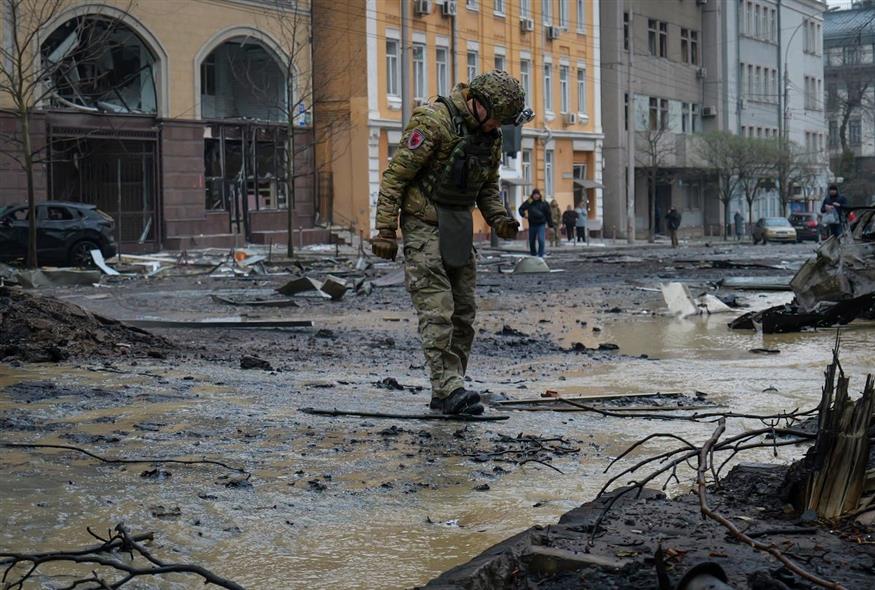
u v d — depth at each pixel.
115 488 4.71
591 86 61.72
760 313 13.21
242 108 42.00
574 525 3.80
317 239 43.66
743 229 73.50
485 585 3.22
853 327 13.00
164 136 37.12
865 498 3.84
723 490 4.35
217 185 39.97
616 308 16.16
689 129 72.88
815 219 69.25
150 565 3.69
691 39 73.44
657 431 6.29
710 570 2.81
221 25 38.97
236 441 5.79
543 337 12.42
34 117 32.47
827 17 107.88
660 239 64.94
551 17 58.09
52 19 32.25
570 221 53.28
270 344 11.27
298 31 42.25
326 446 5.71
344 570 3.69
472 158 6.45
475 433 6.13
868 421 3.83
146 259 30.09
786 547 3.46
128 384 7.73
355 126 43.75
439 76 50.66
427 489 4.84
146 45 36.56
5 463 5.15
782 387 8.19
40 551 3.79
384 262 32.03
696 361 10.04
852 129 106.25
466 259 6.63
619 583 3.16
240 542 3.99
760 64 80.44
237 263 28.39
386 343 11.57
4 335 9.55
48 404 6.81
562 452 5.64
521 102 6.45
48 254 28.00
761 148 66.94
